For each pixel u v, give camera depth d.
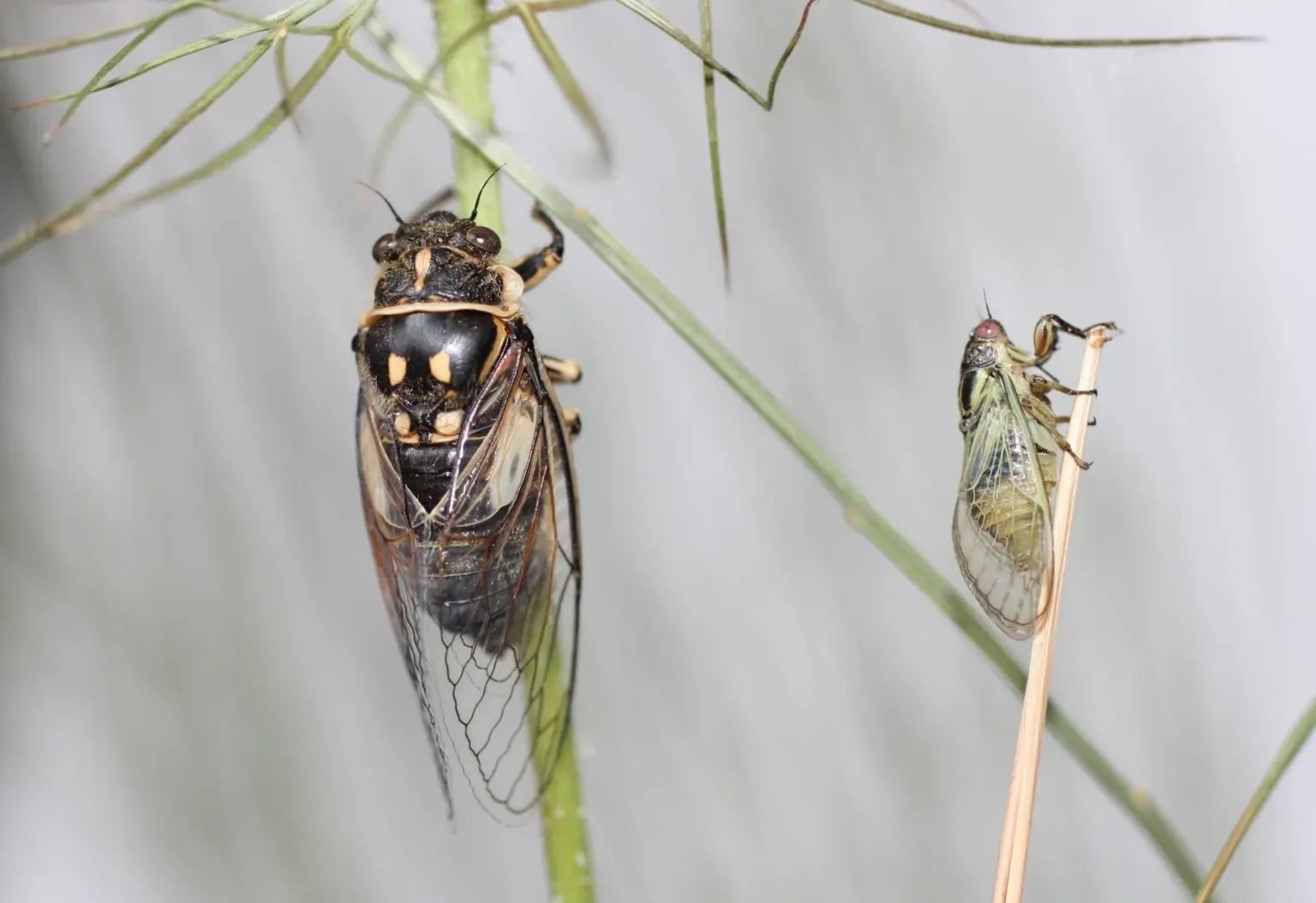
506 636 0.38
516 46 0.42
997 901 0.36
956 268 0.42
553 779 0.38
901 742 0.43
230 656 0.44
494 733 0.38
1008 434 0.38
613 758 0.43
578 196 0.42
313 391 0.43
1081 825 0.43
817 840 0.43
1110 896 0.43
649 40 0.42
